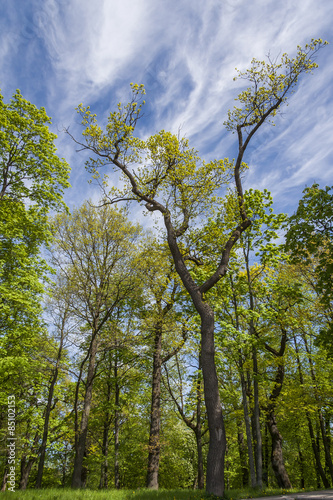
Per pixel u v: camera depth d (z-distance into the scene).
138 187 13.13
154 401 17.59
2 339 14.33
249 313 14.23
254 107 14.09
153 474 16.31
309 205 12.59
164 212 12.64
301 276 17.41
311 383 16.62
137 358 17.59
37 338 17.62
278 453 16.62
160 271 16.62
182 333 18.16
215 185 12.91
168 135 12.28
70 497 8.75
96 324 15.71
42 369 15.62
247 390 17.83
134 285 15.98
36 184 16.61
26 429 20.19
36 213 17.00
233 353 15.45
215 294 14.95
